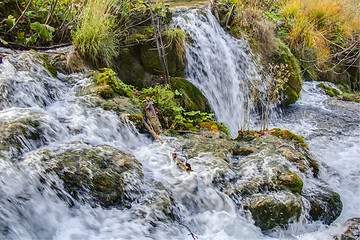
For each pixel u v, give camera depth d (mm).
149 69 5734
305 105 7422
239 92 6891
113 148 3318
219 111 6219
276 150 3984
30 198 2496
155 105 4766
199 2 7938
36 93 3916
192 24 6484
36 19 5418
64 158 2922
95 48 5008
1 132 2957
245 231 2951
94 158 3062
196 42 6348
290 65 7797
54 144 3174
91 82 4504
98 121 3771
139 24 6059
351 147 5246
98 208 2736
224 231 2916
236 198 3213
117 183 2939
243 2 8422
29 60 4246
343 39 9430
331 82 9070
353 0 10125
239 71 7059
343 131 5910
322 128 6066
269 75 7391
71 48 5164
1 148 2801
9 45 4879
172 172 3340
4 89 3688
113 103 4168
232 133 6027
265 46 7672
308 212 3260
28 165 2684
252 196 3215
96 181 2852
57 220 2535
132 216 2752
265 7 9344
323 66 9008
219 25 7355
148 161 3475
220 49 6836
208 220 3006
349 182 4121
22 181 2557
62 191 2676
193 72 6168
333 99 7902
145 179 3150
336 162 4715
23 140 2984
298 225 3109
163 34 5730
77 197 2717
